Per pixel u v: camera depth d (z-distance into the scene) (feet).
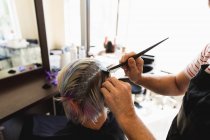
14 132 3.51
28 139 2.48
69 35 5.12
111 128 2.24
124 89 1.48
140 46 5.62
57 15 4.64
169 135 1.87
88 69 1.81
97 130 2.15
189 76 2.46
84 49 5.13
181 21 4.54
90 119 1.98
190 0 4.26
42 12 3.61
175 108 5.06
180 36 4.65
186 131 1.52
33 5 3.47
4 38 3.32
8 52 3.42
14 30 3.41
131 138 1.42
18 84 3.43
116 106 1.45
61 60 4.43
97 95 1.78
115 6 5.97
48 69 4.07
